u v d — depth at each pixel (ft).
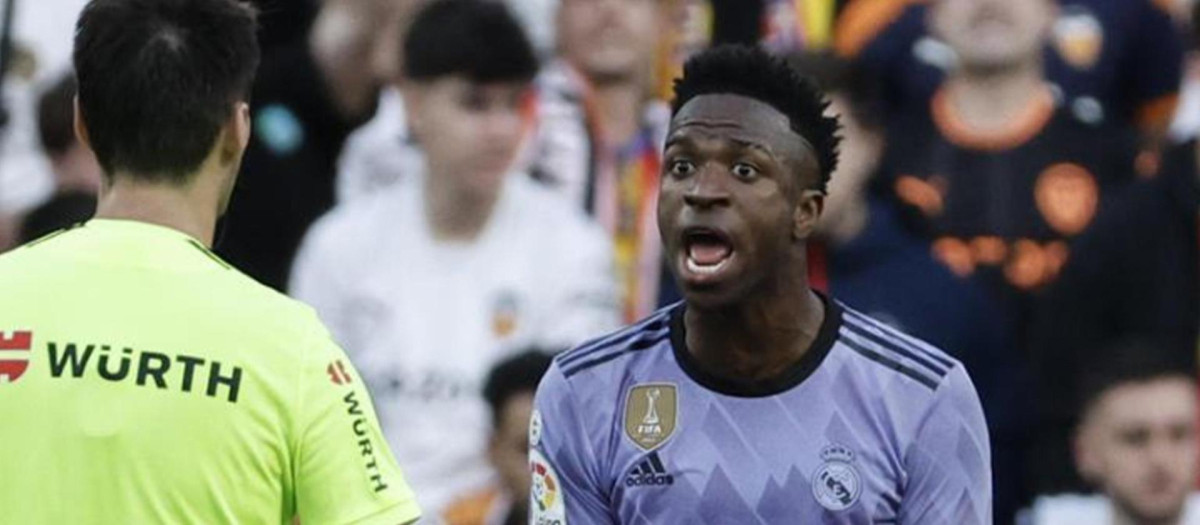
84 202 64.59
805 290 38.55
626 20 69.56
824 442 38.14
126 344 36.04
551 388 39.32
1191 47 75.46
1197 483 63.72
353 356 65.67
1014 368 64.54
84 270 36.45
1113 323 67.46
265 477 35.96
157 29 36.76
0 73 72.33
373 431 36.88
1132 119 73.92
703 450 38.29
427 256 65.62
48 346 36.01
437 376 64.85
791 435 38.17
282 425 36.11
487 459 64.13
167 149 36.70
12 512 35.58
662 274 66.28
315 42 69.51
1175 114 73.97
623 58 69.67
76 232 36.91
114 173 36.91
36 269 36.55
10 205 71.26
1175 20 74.90
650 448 38.50
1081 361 67.10
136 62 36.58
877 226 64.08
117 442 35.63
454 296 65.31
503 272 65.41
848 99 63.21
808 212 38.27
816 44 71.36
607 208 68.69
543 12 70.85
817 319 38.65
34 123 70.95
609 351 39.14
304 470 36.22
